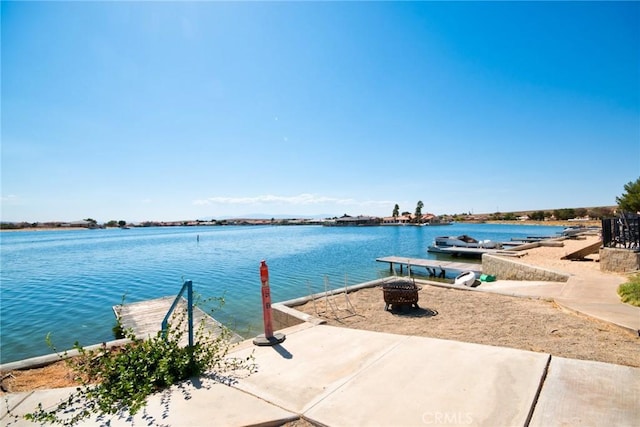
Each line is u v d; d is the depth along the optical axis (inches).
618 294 321.7
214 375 165.0
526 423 112.1
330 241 2309.3
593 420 112.7
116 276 972.6
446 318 285.6
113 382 155.5
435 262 896.3
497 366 158.1
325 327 249.4
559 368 154.9
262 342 208.5
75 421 125.5
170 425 121.3
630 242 458.9
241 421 122.6
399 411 123.6
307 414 125.7
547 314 275.9
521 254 772.0
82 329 485.4
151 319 458.3
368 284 447.8
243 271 986.7
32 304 644.1
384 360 173.8
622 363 168.9
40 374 189.5
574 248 882.1
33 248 2246.6
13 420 133.1
